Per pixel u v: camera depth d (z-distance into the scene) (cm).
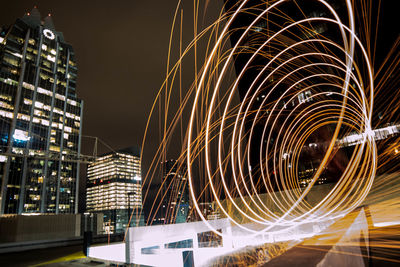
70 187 10794
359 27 3048
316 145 3053
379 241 689
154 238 1073
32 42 11019
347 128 2880
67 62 12119
